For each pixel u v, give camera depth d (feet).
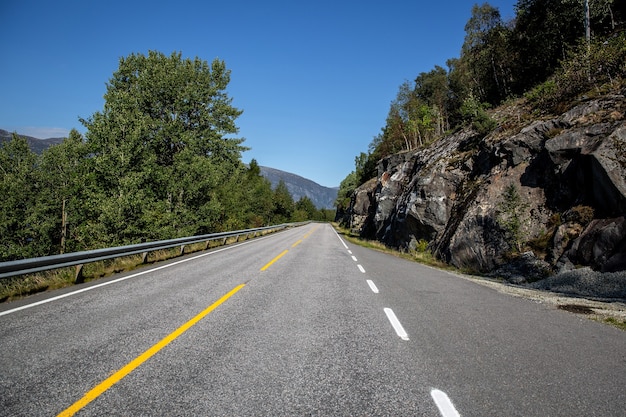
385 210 116.47
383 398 9.96
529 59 134.41
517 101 92.17
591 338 16.20
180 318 18.13
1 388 10.34
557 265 35.32
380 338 15.40
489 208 51.93
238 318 18.26
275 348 13.91
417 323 17.97
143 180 80.64
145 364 12.19
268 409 9.25
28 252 106.63
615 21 99.55
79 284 27.89
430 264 55.98
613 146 35.86
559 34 117.08
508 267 41.34
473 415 9.13
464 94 201.57
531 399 10.08
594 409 9.59
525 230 44.55
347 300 23.16
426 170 91.15
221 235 71.20
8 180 111.75
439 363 12.68
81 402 9.53
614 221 32.01
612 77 54.29
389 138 242.78
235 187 148.56
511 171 54.49
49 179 116.16
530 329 17.44
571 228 37.63
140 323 17.20
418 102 227.40
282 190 381.40
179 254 51.98
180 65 106.52
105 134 79.25
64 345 14.05
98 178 80.79
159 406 9.34
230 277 31.60
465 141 87.97
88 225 75.77
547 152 46.65
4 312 19.22
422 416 9.02
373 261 50.42
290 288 26.84
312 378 11.21
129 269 36.37
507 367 12.46
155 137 94.84
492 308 22.11
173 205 89.25
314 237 108.27
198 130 110.01
